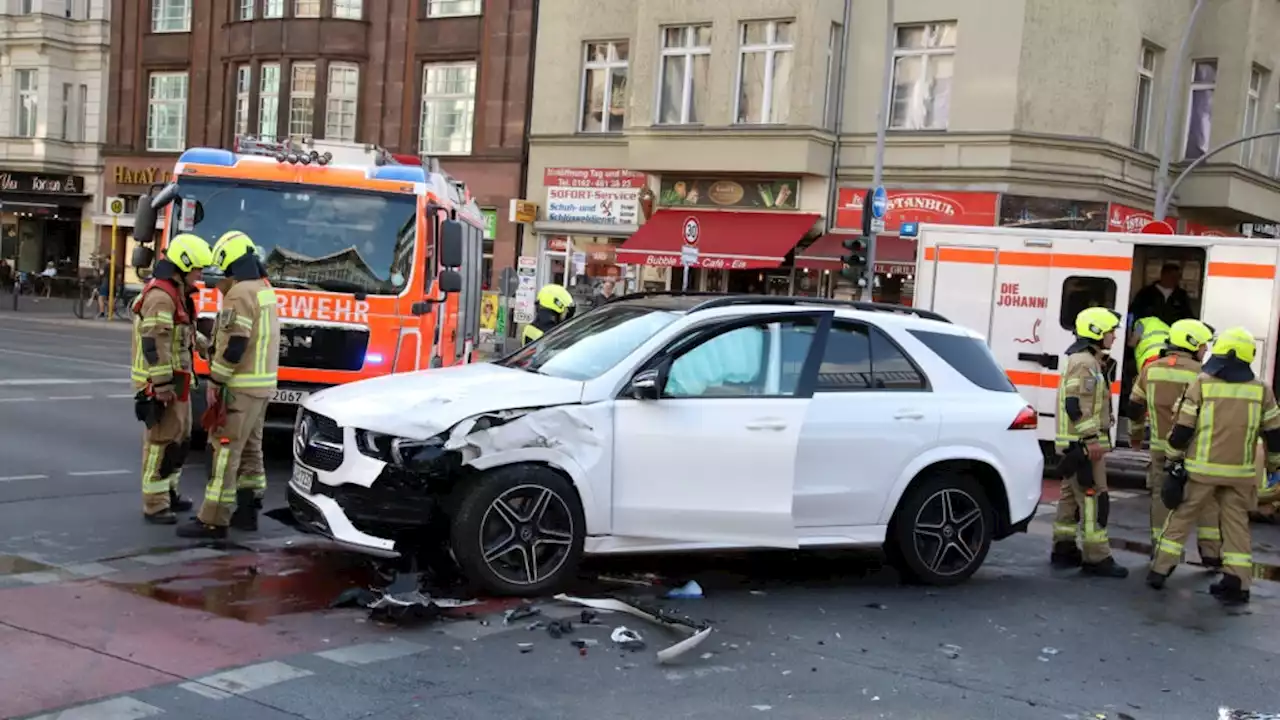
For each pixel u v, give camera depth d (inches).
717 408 261.1
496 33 1160.8
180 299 301.9
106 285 1380.4
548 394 251.9
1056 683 216.5
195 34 1390.3
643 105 1005.8
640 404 255.9
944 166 903.1
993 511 298.5
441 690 192.5
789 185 964.0
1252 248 479.2
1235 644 252.8
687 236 956.6
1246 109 994.1
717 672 210.4
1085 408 316.8
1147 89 954.7
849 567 306.5
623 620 241.0
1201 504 300.7
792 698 198.7
